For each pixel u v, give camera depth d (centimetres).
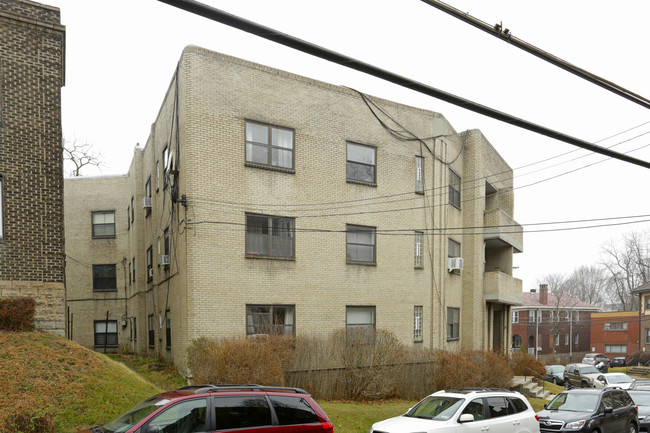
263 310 1792
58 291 1523
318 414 911
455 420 1056
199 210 1697
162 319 2109
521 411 1178
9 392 1088
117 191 3127
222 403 834
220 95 1770
